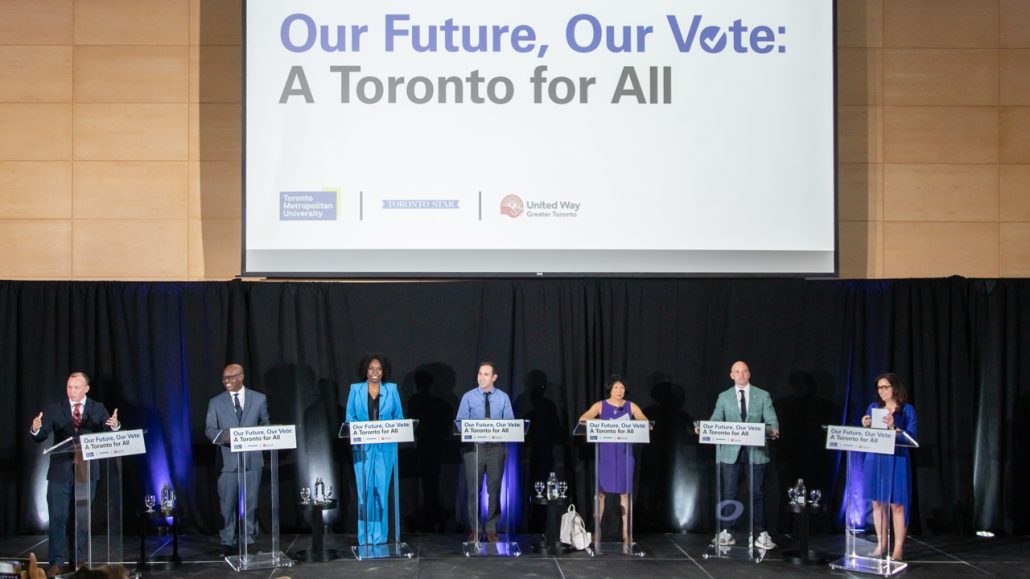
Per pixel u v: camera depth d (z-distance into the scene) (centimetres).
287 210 775
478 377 740
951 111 842
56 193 814
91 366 789
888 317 805
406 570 673
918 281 809
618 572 671
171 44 824
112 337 791
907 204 840
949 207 841
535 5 791
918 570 678
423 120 783
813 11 796
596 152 786
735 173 789
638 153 788
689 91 791
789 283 806
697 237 785
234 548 719
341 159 779
